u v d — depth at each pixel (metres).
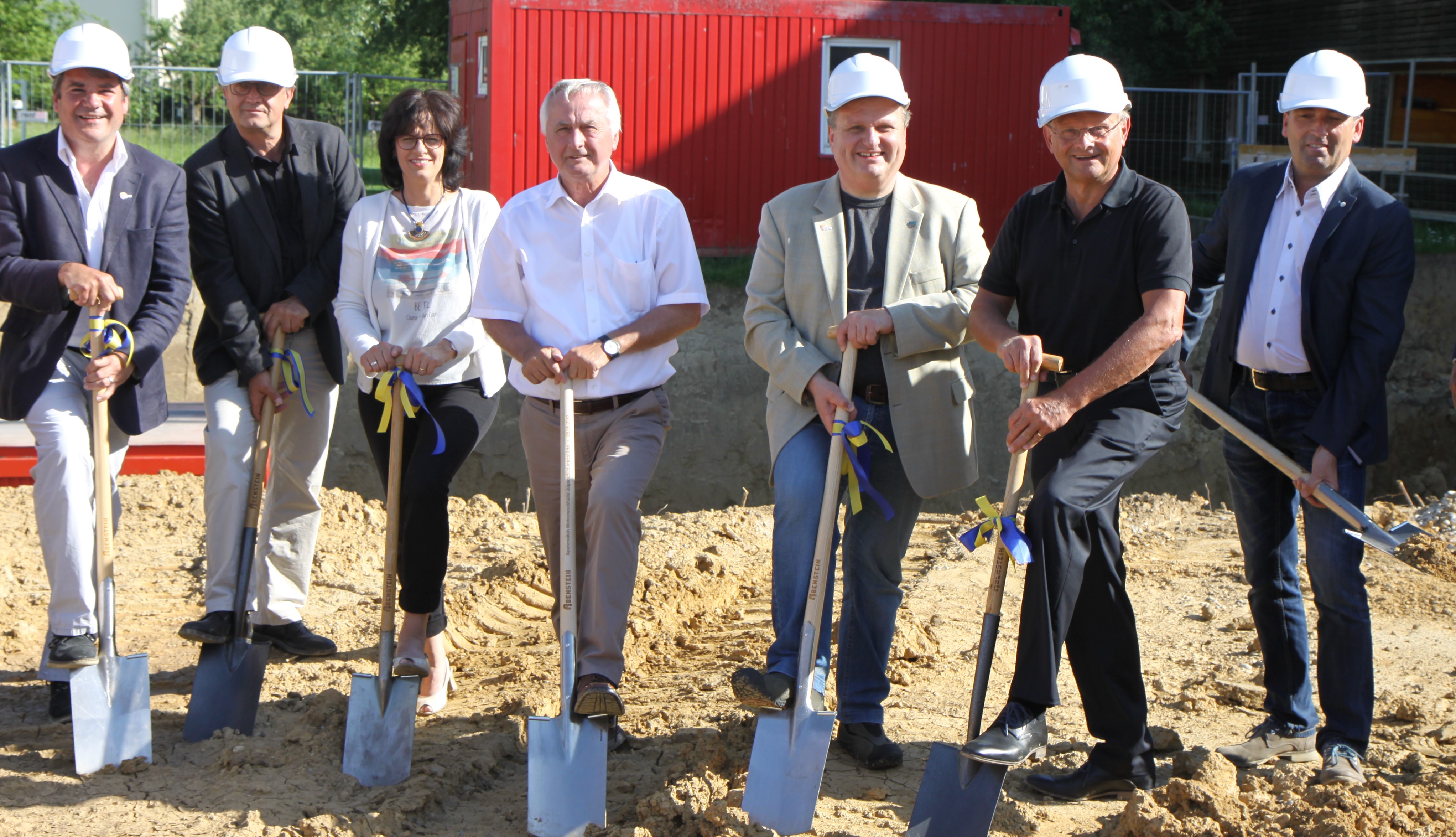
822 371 3.99
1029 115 15.73
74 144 4.26
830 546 3.65
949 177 15.62
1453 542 6.74
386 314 4.48
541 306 4.02
